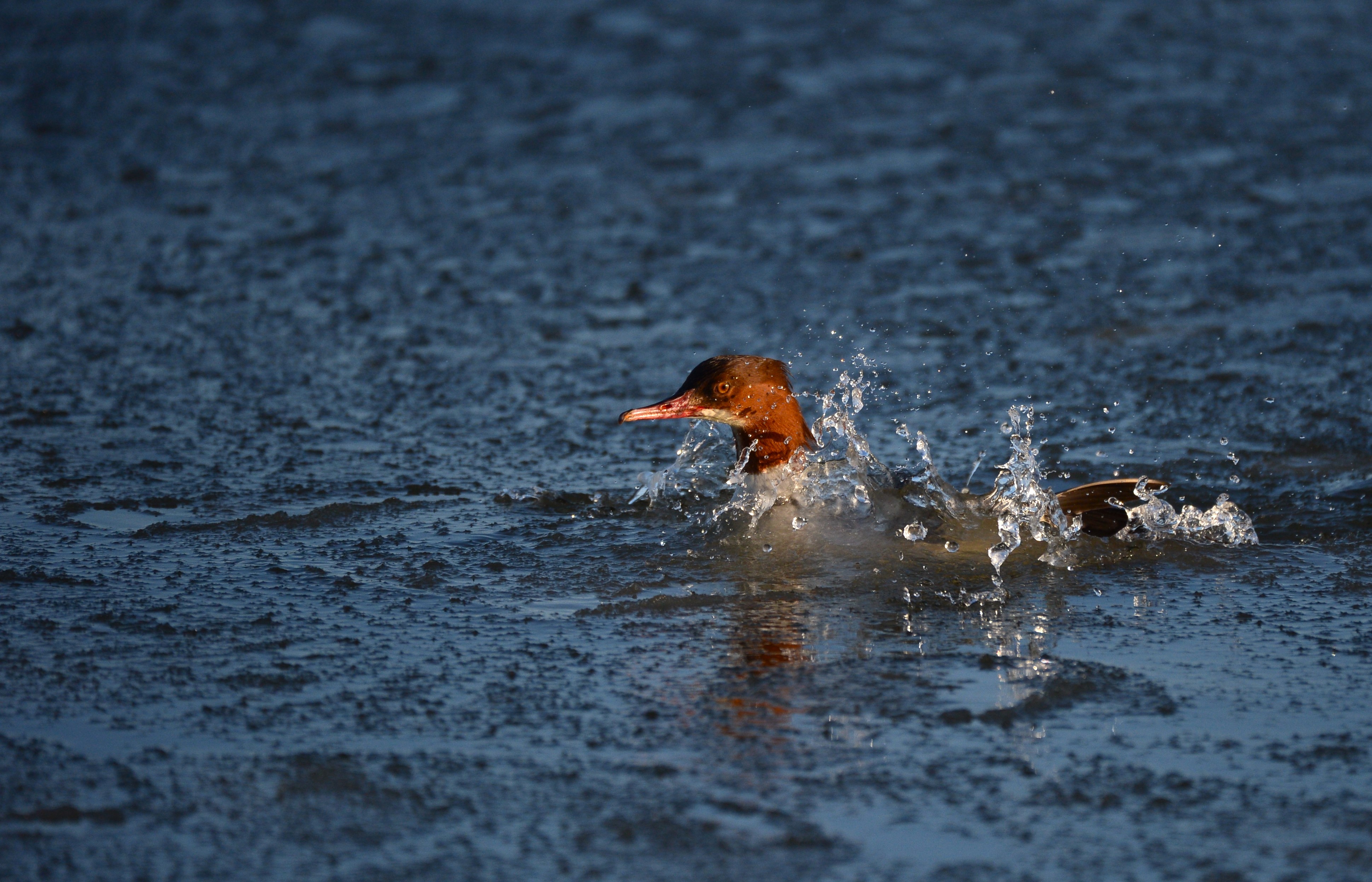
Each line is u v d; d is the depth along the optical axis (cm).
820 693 740
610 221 2092
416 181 2294
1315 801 627
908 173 2295
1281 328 1611
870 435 1300
